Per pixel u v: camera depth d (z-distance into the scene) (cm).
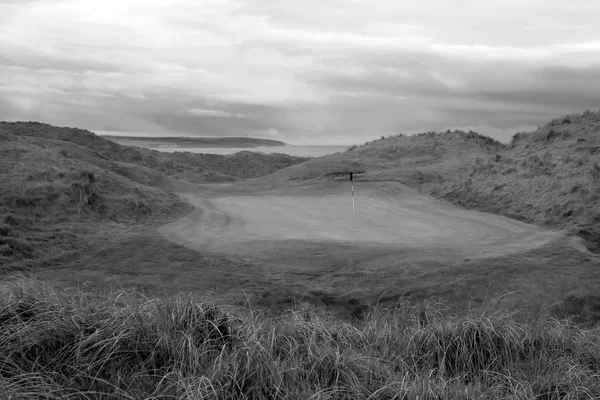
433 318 614
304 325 533
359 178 2825
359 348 525
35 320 474
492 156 2502
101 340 449
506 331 541
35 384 387
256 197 2541
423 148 3878
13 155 2148
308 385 418
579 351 525
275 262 1262
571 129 2391
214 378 407
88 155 3366
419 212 2030
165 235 1535
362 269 1198
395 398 408
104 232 1513
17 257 1217
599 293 984
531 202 1822
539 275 1088
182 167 5131
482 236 1527
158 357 453
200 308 511
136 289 998
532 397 420
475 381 467
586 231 1424
